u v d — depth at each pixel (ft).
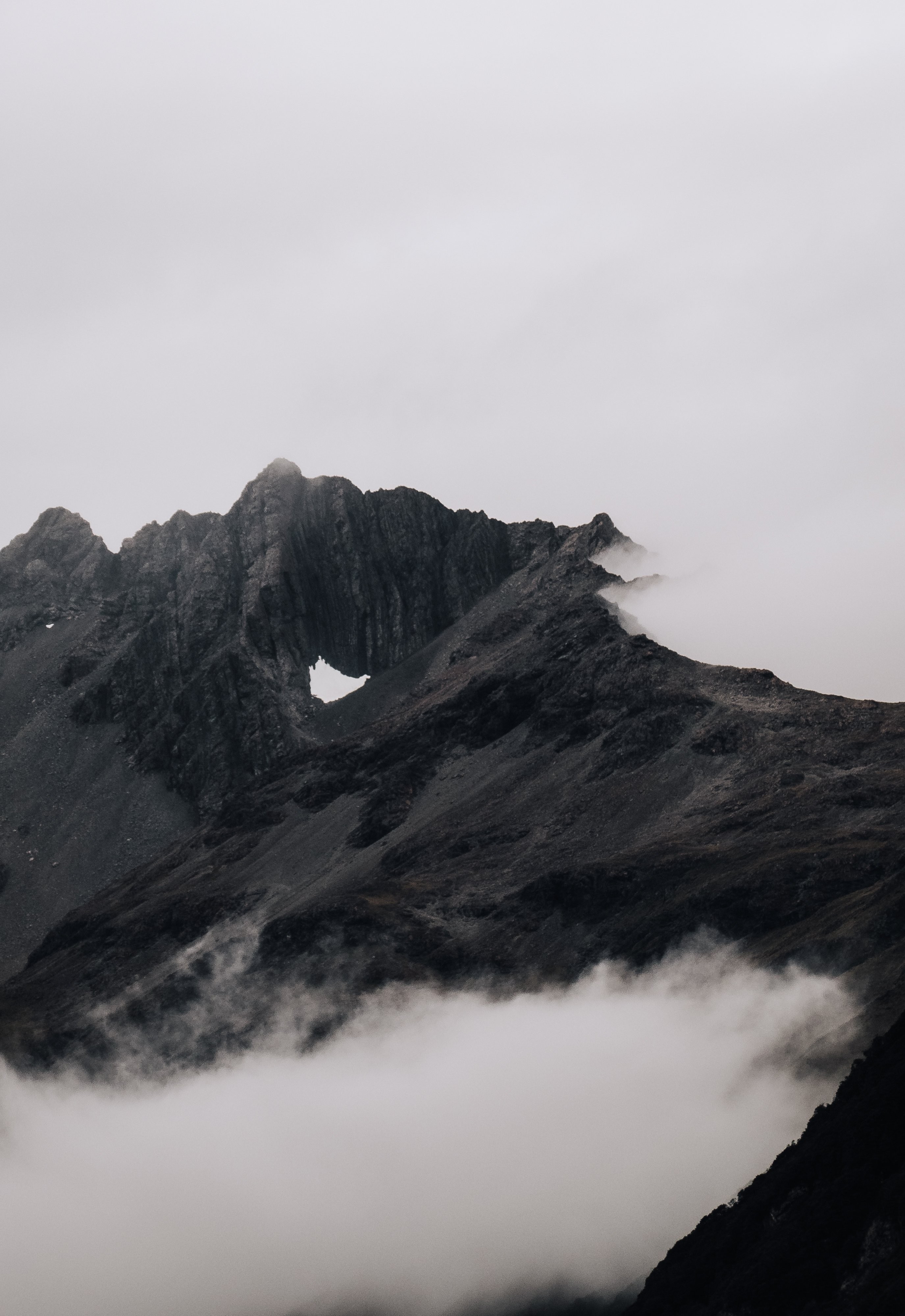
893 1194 442.50
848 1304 419.54
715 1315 464.65
